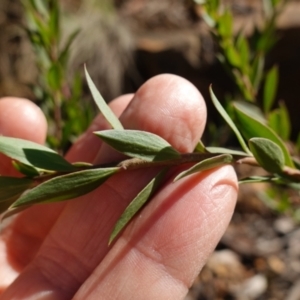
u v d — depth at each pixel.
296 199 0.28
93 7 0.49
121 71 0.46
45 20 0.20
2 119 0.18
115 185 0.15
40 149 0.11
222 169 0.14
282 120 0.16
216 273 0.32
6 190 0.11
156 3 0.51
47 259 0.16
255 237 0.34
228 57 0.17
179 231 0.14
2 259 0.19
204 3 0.16
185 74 0.45
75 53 0.45
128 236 0.14
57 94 0.20
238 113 0.12
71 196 0.11
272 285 0.31
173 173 0.14
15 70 0.48
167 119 0.15
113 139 0.11
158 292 0.14
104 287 0.14
